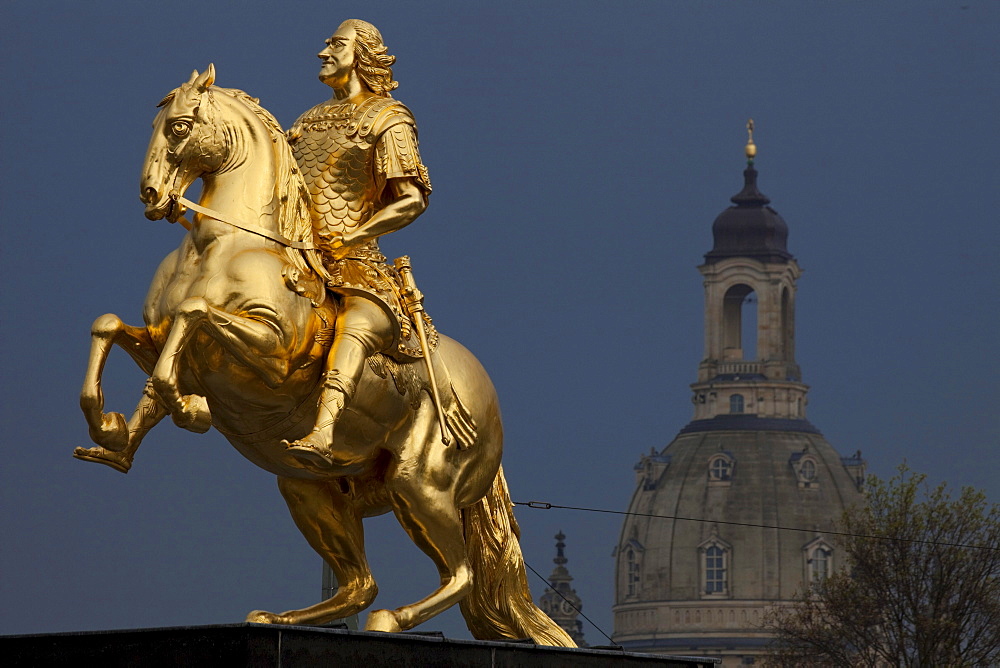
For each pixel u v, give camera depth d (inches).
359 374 978.1
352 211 1042.1
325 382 967.0
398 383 1028.5
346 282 1008.9
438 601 1056.8
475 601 1133.7
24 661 905.5
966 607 4825.3
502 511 1139.3
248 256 955.3
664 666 1065.5
